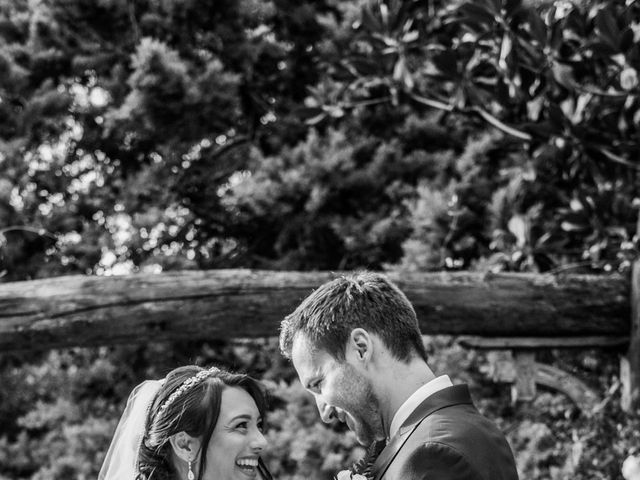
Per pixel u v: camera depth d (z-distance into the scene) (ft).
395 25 19.76
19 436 24.94
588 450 17.78
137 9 26.40
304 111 22.67
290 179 25.02
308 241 26.45
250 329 16.71
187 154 26.84
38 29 25.82
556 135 18.85
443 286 17.29
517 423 22.16
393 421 8.54
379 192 26.18
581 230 20.24
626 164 19.33
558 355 22.21
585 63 19.47
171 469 9.62
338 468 22.31
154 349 25.48
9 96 25.82
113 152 27.30
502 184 24.72
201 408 9.39
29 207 25.63
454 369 22.41
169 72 23.99
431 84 25.34
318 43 26.61
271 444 22.85
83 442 24.39
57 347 16.38
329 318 8.68
